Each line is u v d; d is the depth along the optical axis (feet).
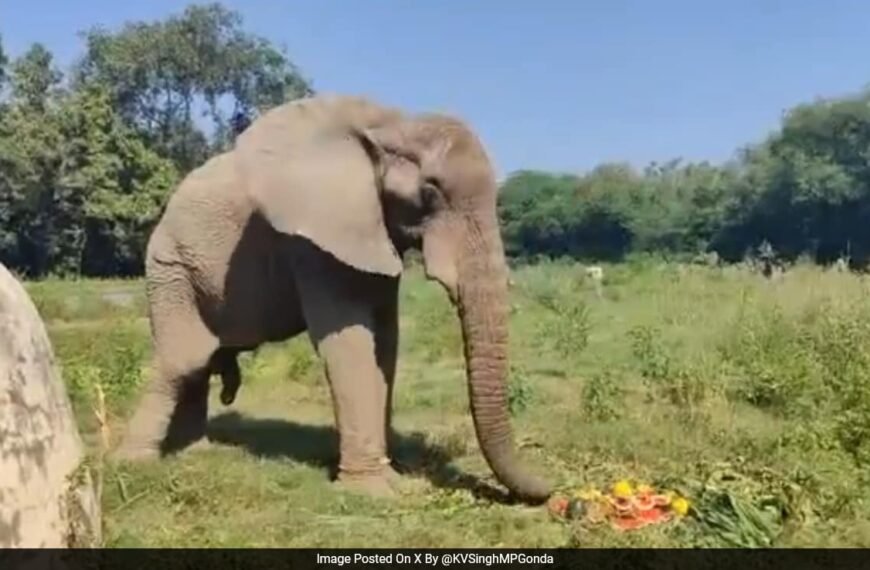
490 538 21.07
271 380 42.09
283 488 24.95
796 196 172.45
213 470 25.52
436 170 23.85
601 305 70.69
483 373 23.15
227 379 30.04
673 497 22.41
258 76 192.95
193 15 186.80
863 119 171.12
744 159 198.08
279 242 26.81
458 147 23.95
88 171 141.38
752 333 43.42
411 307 75.00
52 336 55.01
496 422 23.16
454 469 27.07
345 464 25.27
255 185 25.57
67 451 12.95
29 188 141.38
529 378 40.96
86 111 142.92
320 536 21.31
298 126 25.81
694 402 34.55
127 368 37.45
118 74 184.14
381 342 26.48
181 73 185.98
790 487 22.15
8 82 150.92
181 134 191.62
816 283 64.80
